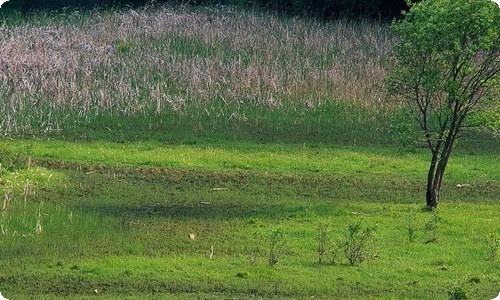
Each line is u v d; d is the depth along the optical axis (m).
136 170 60.22
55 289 36.22
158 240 43.75
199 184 57.44
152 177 58.69
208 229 46.12
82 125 72.44
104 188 55.12
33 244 42.16
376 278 38.78
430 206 51.91
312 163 63.09
